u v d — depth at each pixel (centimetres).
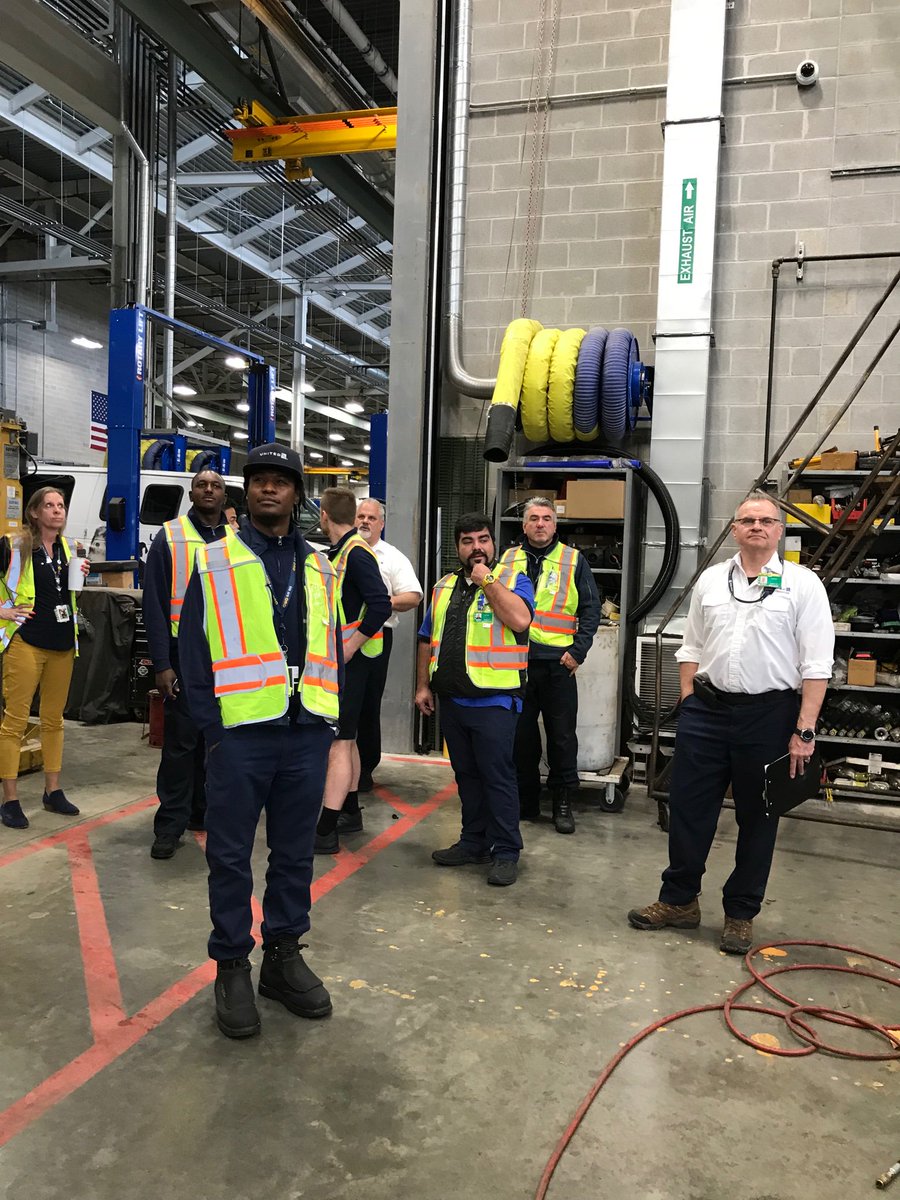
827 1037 253
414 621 588
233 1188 183
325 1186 184
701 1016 263
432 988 273
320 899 343
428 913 333
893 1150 202
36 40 973
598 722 484
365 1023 251
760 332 565
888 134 542
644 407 591
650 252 584
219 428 2884
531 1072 229
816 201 554
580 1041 245
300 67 1054
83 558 436
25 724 415
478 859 392
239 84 1045
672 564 544
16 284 1736
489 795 372
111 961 283
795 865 406
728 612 309
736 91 565
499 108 606
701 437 554
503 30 603
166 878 356
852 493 530
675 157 554
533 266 604
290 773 249
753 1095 222
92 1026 244
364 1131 202
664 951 308
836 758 529
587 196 593
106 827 418
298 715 242
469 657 366
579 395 536
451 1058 234
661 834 444
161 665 367
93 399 1295
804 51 554
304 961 287
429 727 598
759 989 281
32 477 941
